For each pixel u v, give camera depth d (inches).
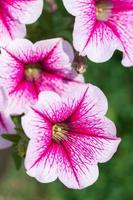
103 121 15.9
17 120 16.8
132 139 28.7
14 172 31.2
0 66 15.8
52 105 15.4
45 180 15.4
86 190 28.9
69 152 16.0
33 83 16.6
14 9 15.6
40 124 15.2
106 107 15.8
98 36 16.3
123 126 28.7
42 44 15.9
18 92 16.2
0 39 15.5
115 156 28.8
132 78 28.3
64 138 16.2
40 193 31.2
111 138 15.9
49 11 18.8
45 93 15.3
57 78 16.6
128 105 28.2
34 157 14.9
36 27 17.9
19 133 16.5
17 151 16.7
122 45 16.8
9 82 16.0
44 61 16.4
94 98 15.7
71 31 18.5
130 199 28.5
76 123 16.2
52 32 18.3
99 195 28.7
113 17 17.3
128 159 28.6
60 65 16.4
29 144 14.8
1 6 15.6
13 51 15.8
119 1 17.5
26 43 15.7
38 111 15.2
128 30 17.1
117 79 28.0
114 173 28.6
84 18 15.8
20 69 16.2
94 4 16.5
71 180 15.8
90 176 16.0
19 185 31.7
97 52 16.1
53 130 16.0
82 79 16.6
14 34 15.6
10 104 16.1
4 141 16.7
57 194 30.0
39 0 15.5
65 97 15.5
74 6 15.5
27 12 15.5
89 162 16.0
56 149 15.8
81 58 16.2
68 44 16.1
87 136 16.2
